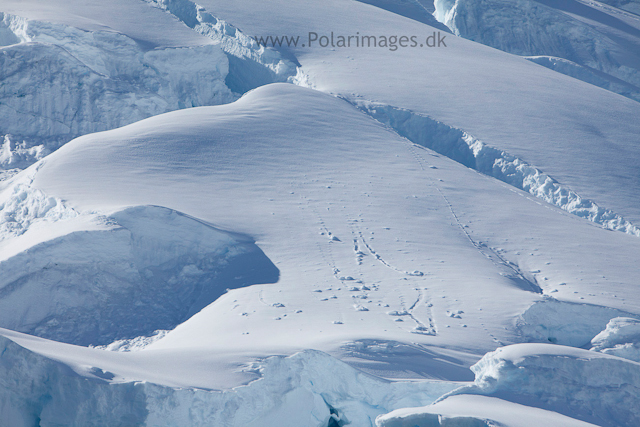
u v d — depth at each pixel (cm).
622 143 12431
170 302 6819
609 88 19538
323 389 4034
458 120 12325
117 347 6025
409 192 9250
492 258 7781
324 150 10250
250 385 3638
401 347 4906
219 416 3462
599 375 4072
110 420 3272
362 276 6869
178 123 10506
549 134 12288
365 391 4078
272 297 6297
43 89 12912
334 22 17325
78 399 3259
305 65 14638
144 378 3466
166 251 7338
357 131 11206
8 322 6262
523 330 5894
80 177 8531
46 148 12394
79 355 3688
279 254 7300
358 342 4875
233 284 6831
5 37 14225
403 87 13650
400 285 6681
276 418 3722
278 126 10812
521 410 3672
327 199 8706
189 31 15600
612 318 6062
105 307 6638
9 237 7719
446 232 8250
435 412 3428
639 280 7531
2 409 3222
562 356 4103
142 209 7375
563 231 8794
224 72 15000
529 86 14688
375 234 7906
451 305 6275
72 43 13588
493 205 9312
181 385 3466
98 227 7006
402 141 11194
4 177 11319
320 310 5988
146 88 13775
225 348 4356
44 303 6488
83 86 13112
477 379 4147
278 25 16375
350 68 14562
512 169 11081
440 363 4769
